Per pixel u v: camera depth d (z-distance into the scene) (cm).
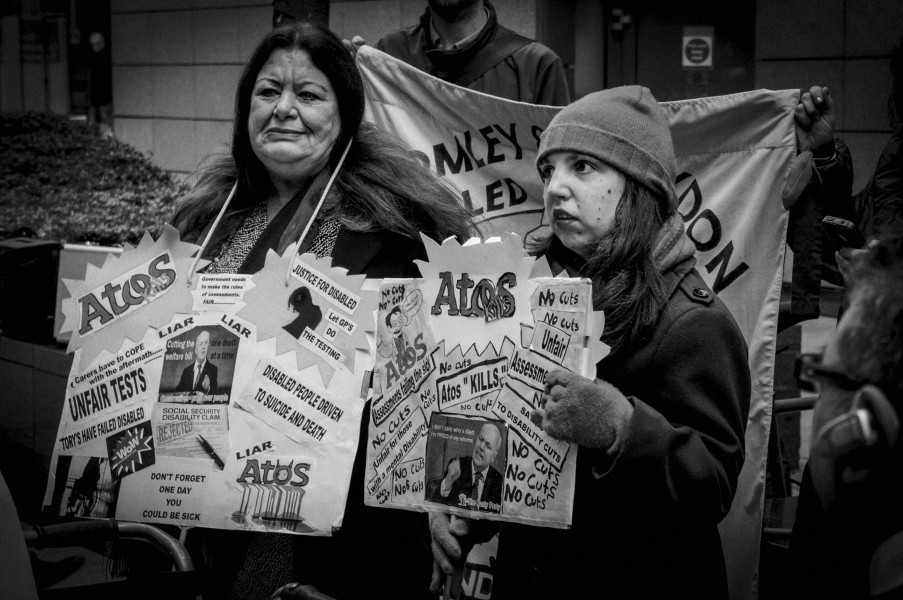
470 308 211
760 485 281
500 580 218
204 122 1247
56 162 1036
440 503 211
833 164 287
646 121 214
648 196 212
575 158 215
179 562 268
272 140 257
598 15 950
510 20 908
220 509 230
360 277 229
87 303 246
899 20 819
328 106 257
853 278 157
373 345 229
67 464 242
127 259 246
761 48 885
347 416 227
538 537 213
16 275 591
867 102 842
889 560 147
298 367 231
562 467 195
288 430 229
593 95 220
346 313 230
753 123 293
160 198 895
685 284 212
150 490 235
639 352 206
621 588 207
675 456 192
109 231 750
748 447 284
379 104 344
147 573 260
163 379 239
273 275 236
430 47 432
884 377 149
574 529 209
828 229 261
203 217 285
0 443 585
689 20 946
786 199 278
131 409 240
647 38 965
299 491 226
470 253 210
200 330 238
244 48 1190
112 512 237
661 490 192
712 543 211
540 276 207
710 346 203
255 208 277
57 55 1519
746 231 295
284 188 269
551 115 321
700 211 300
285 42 256
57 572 428
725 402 202
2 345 591
